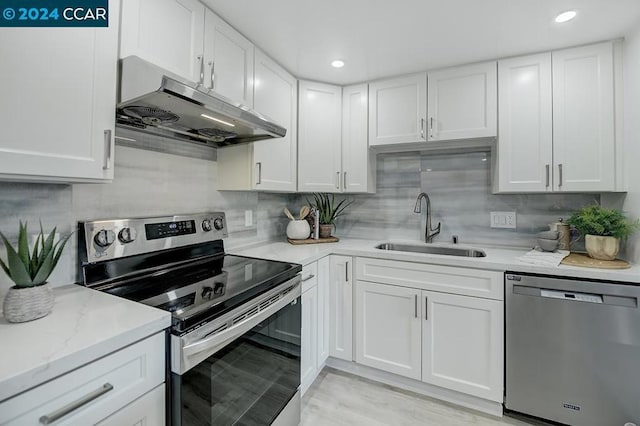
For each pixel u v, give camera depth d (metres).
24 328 0.80
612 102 1.71
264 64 1.90
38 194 1.10
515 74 1.92
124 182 1.39
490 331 1.70
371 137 2.33
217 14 1.53
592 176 1.74
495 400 1.68
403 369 1.93
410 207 2.54
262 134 1.67
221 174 1.93
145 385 0.85
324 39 1.77
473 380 1.74
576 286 1.50
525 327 1.61
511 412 1.74
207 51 1.46
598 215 1.68
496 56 1.94
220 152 1.93
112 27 1.06
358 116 2.38
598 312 1.47
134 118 1.35
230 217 2.06
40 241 1.10
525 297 1.61
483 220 2.29
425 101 2.16
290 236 2.38
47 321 0.85
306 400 1.85
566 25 1.60
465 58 1.97
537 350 1.59
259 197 2.39
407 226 2.55
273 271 1.48
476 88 2.02
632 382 1.42
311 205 2.78
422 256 1.87
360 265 2.06
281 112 2.08
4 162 0.80
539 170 1.86
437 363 1.83
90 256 1.20
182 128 1.54
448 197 2.41
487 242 2.28
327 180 2.39
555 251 1.91
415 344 1.89
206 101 1.19
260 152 1.89
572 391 1.53
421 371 1.88
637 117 1.58
